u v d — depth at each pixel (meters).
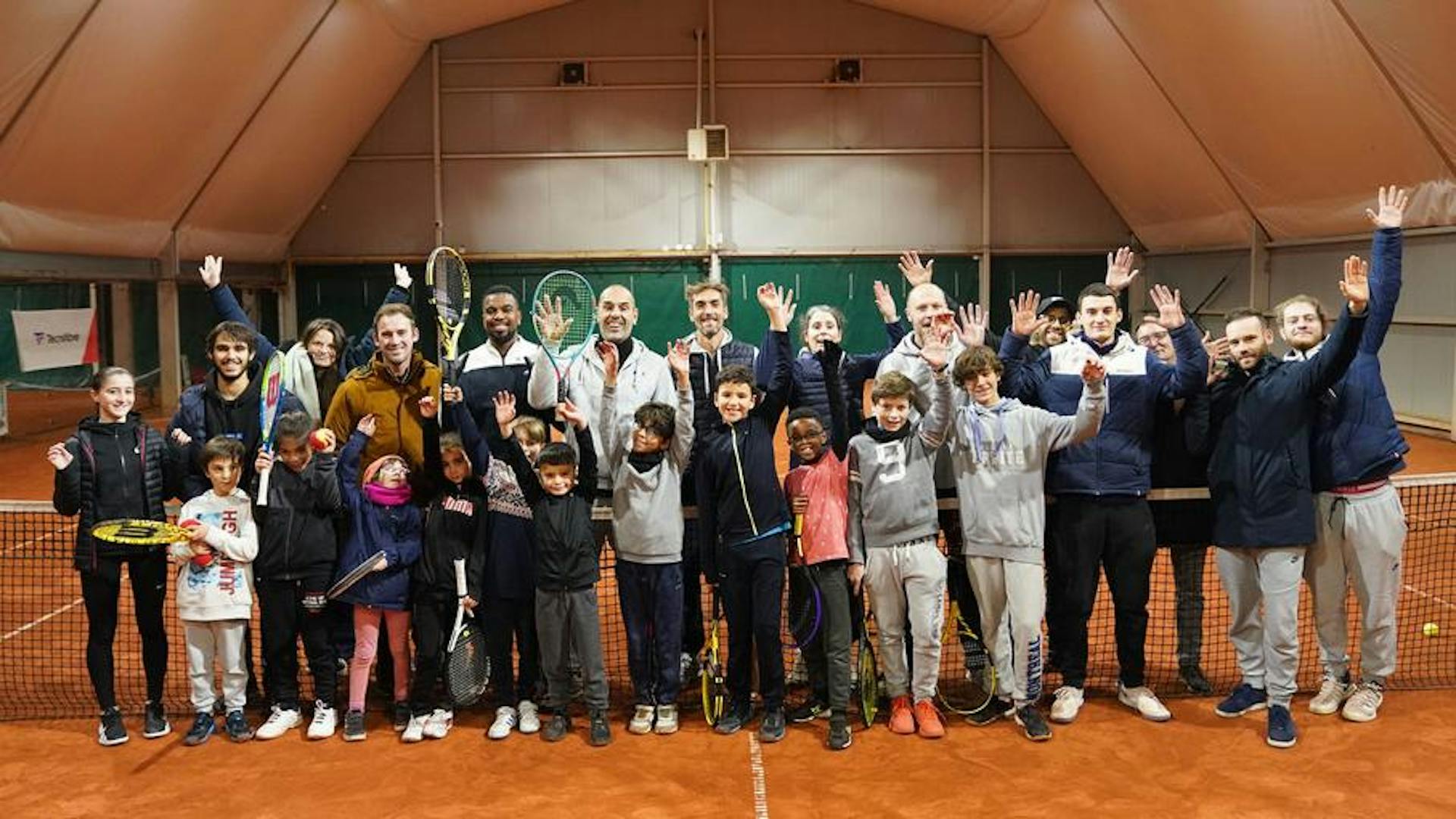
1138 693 5.57
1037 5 18.23
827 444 5.55
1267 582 5.28
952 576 5.81
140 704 5.90
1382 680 5.47
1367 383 5.29
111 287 18.95
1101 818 4.48
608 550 8.64
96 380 5.40
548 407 5.79
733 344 6.27
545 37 21.62
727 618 5.38
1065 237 22.38
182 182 16.92
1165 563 8.16
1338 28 13.12
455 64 21.61
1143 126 18.92
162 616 5.46
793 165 22.00
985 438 5.34
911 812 4.55
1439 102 12.81
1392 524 5.29
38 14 11.42
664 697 5.43
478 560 5.44
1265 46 14.45
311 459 5.43
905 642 5.68
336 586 5.38
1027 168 22.20
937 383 5.16
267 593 5.42
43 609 7.78
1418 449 14.35
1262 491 5.25
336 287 22.16
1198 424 5.50
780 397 5.53
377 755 5.20
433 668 5.45
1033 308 5.75
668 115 21.77
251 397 5.68
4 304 16.38
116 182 15.44
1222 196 18.86
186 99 14.95
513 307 6.39
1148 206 21.19
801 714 5.55
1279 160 16.56
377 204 21.83
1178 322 5.32
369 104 20.53
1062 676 5.61
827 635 5.30
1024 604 5.27
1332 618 5.45
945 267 22.39
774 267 22.20
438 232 21.81
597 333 6.80
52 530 9.89
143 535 5.14
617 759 5.11
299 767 5.08
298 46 16.30
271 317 22.31
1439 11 11.60
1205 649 6.50
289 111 17.78
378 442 5.52
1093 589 5.46
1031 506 5.29
